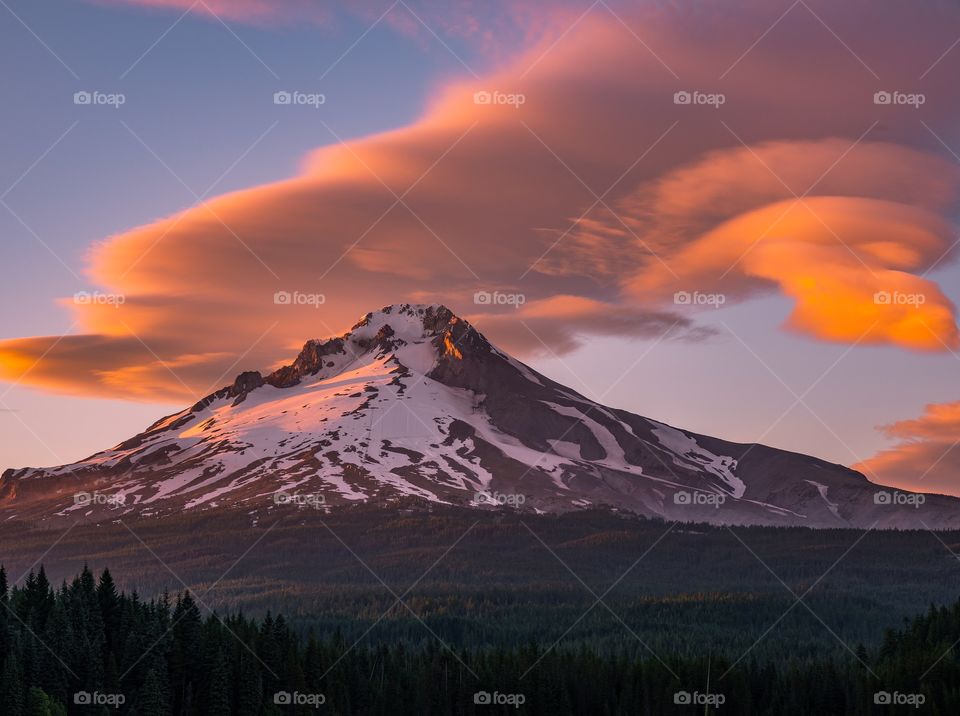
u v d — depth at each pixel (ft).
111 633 620.90
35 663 556.10
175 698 586.04
